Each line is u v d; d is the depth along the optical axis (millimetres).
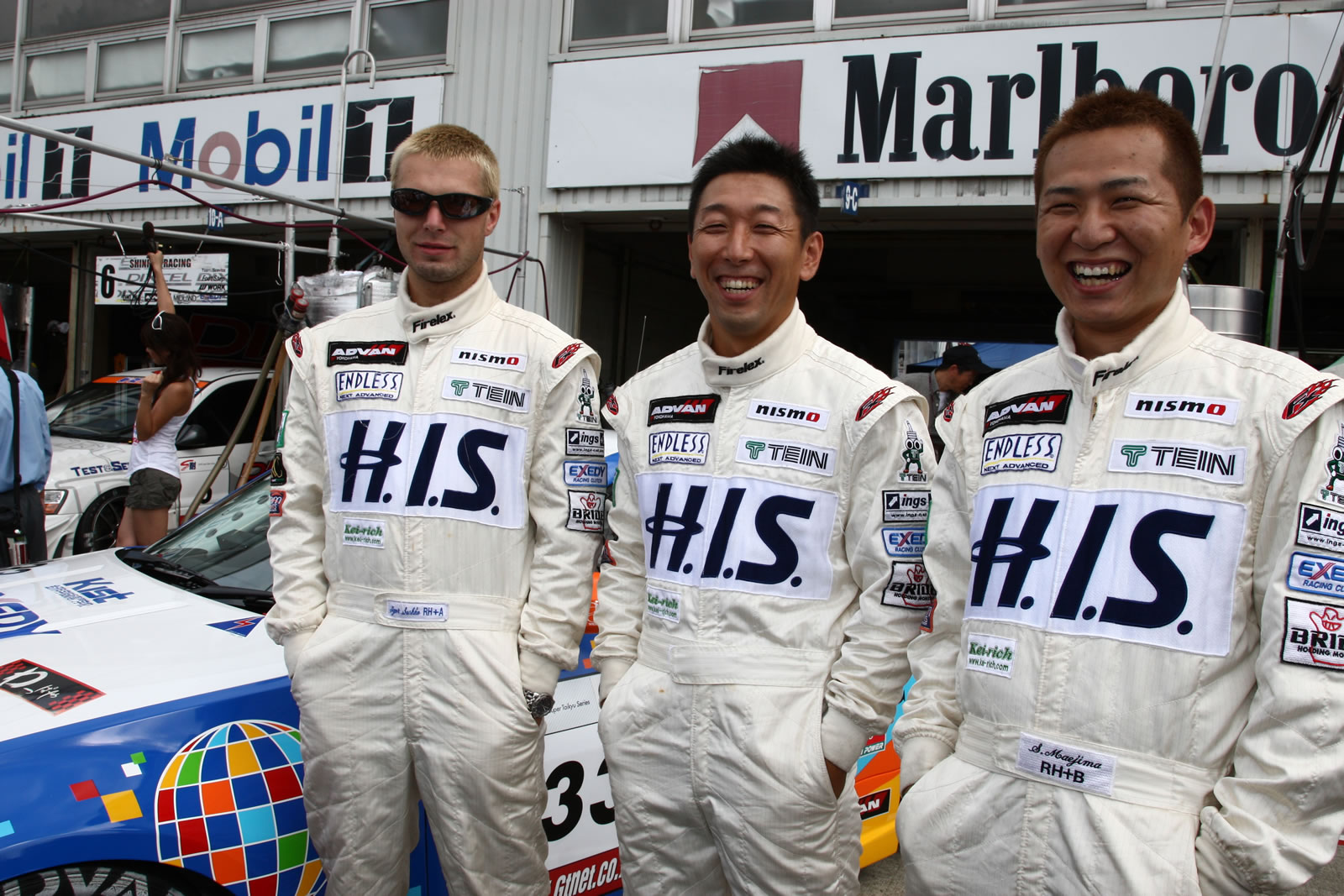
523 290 6879
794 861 1776
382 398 2139
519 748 2041
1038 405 1559
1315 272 7832
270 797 2041
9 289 8477
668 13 6555
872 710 1775
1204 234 1536
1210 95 4648
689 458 1951
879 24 6109
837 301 10258
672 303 9055
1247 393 1387
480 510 2082
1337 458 1305
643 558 2080
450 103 7125
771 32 6340
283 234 8039
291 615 2113
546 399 2139
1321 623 1271
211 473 6410
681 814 1862
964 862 1482
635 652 2035
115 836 1819
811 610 1852
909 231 6871
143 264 6562
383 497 2078
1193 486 1385
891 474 1811
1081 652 1405
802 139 6199
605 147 6660
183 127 8047
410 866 2242
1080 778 1379
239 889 1966
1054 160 1521
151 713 2002
